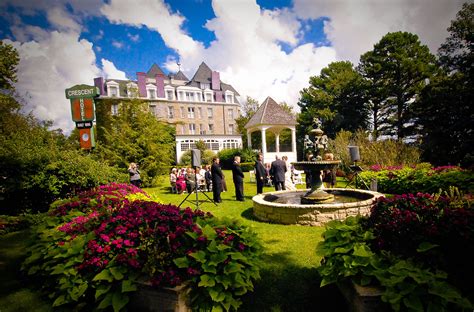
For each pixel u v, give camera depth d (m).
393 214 2.71
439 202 2.77
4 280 3.70
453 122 20.50
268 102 23.94
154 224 3.08
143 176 15.62
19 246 5.09
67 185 7.86
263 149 22.42
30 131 12.22
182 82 49.38
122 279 2.73
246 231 3.35
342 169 16.47
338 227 2.91
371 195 6.96
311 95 39.97
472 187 6.80
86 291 2.91
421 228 2.42
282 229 5.62
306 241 4.80
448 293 1.88
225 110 48.25
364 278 2.29
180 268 2.72
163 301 2.57
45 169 7.51
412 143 21.09
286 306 2.81
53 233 3.52
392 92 31.45
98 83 39.00
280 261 3.97
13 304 3.05
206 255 2.70
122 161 15.47
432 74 28.86
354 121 36.69
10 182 6.93
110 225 3.21
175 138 38.19
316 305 2.80
